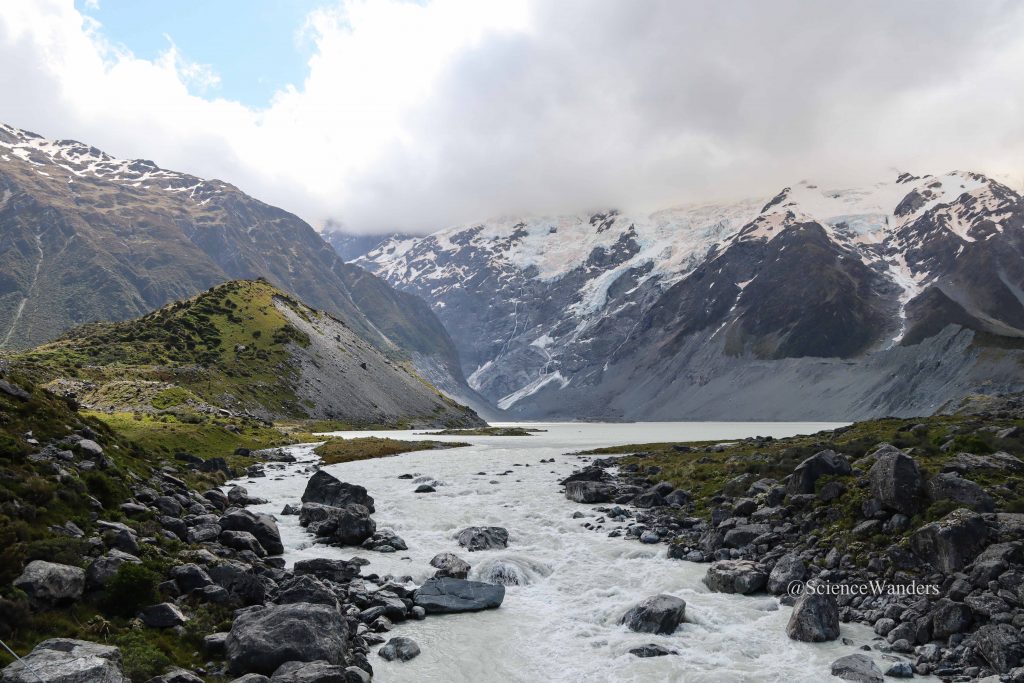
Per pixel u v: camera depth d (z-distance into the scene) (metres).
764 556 44.84
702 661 31.38
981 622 31.53
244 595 33.75
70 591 27.92
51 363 179.25
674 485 69.69
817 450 65.69
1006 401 110.38
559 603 40.06
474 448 151.00
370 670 29.70
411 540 53.69
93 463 42.56
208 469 86.25
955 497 41.28
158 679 24.06
